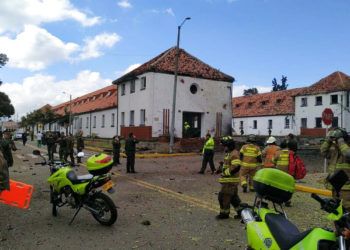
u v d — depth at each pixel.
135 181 14.33
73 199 7.92
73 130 59.50
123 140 34.66
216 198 10.83
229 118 37.38
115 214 7.56
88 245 6.51
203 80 35.91
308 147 29.45
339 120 49.88
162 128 33.69
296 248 3.84
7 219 8.21
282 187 4.59
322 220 8.31
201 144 29.92
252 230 4.53
